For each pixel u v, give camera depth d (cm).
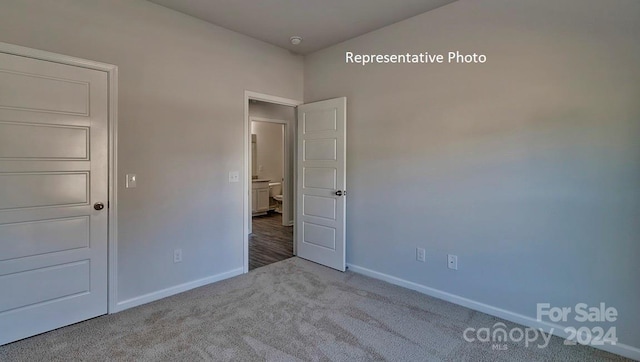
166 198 287
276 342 214
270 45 367
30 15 215
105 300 254
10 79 210
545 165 228
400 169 311
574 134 216
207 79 312
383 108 322
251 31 331
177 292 296
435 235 288
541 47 227
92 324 238
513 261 244
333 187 361
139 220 270
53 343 213
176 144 292
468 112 264
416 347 210
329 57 372
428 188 291
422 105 292
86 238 244
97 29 243
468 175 265
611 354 204
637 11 193
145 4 268
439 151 282
